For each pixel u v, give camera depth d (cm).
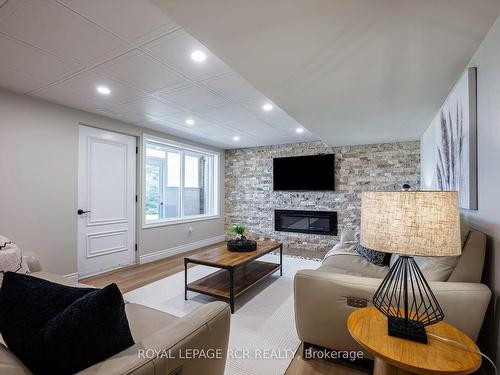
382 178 463
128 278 342
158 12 153
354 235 347
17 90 268
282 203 550
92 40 181
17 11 151
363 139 434
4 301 83
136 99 295
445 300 137
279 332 210
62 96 286
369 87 224
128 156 404
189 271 371
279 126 412
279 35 151
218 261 266
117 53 198
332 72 196
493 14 131
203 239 552
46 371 77
